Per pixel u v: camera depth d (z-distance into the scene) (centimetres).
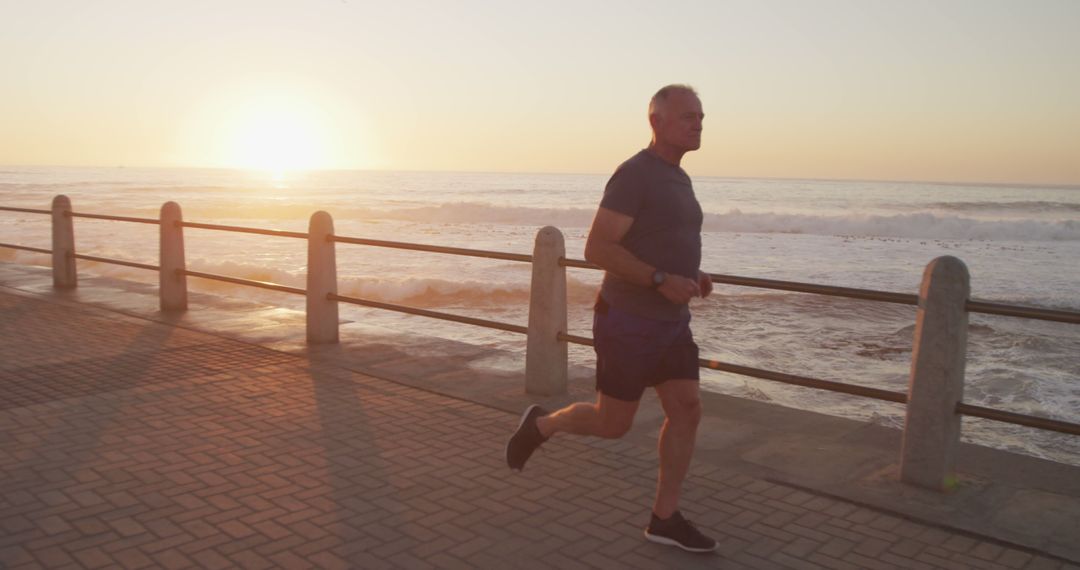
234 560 314
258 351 678
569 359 877
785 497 387
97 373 596
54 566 307
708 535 346
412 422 495
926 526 357
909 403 401
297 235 716
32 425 475
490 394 559
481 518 358
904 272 1948
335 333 711
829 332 1090
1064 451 614
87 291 974
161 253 845
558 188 10800
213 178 13462
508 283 1417
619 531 348
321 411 513
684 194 316
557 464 427
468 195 7781
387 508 367
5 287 998
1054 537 346
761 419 507
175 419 491
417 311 640
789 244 2697
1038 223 3030
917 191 11225
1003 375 858
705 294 348
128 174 16162
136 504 366
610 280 326
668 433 329
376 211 3809
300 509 364
